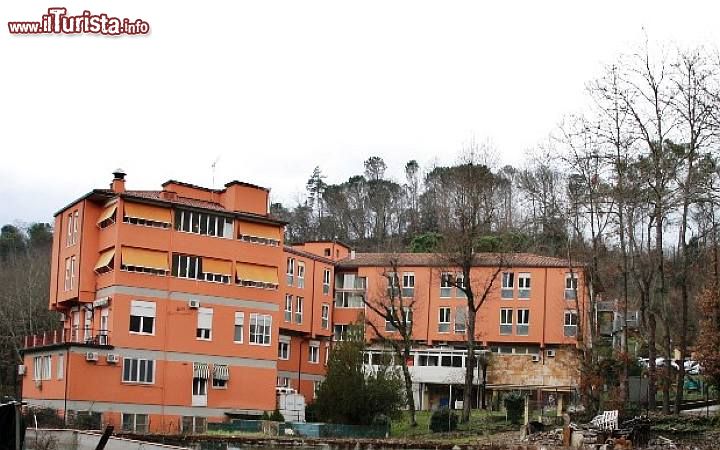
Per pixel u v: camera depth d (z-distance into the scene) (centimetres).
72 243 6862
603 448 4406
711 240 6512
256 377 6900
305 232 15488
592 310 6178
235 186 7012
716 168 5462
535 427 5631
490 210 7056
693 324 7488
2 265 11275
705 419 5012
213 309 6756
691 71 5525
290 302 8594
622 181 5875
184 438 5322
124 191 6769
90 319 6612
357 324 6925
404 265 8944
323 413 6500
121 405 6256
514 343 8525
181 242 6669
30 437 4475
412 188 16338
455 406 8338
